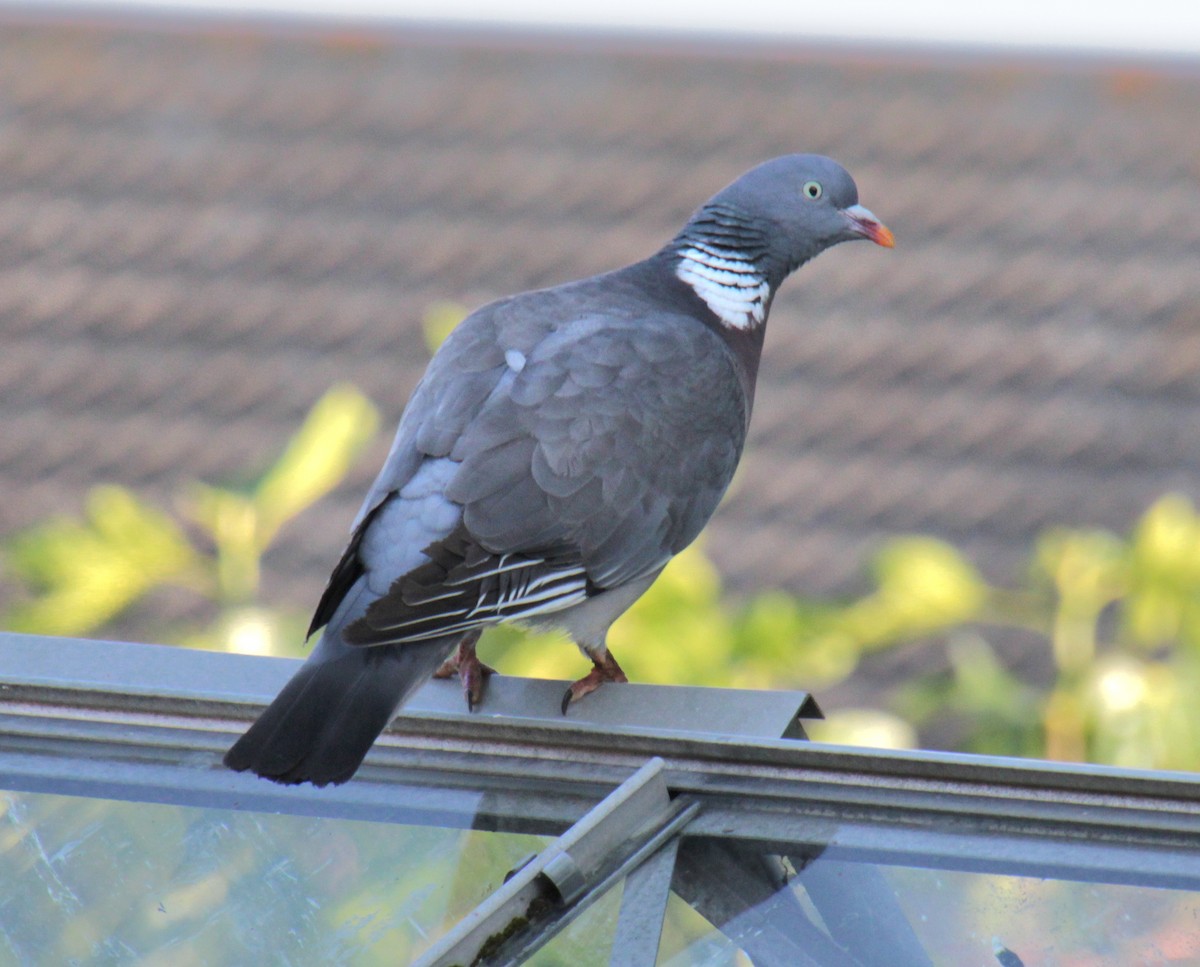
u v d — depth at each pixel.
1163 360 15.98
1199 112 17.70
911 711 10.55
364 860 4.77
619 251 16.59
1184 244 16.75
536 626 7.25
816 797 4.84
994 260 16.56
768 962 4.41
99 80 18.12
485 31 18.39
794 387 15.73
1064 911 4.48
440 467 6.62
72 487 15.43
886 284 16.39
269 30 18.48
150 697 5.33
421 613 5.96
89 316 16.44
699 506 7.47
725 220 8.48
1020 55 18.02
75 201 17.20
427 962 4.17
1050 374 15.87
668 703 5.96
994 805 4.75
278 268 16.72
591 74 18.08
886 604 9.95
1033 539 14.92
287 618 10.87
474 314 7.41
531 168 17.30
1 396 15.97
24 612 10.23
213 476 15.47
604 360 7.20
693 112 17.69
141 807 4.98
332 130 17.73
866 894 4.56
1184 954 4.34
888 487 15.13
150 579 10.28
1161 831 4.65
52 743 5.20
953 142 17.38
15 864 4.80
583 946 4.29
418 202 17.11
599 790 4.98
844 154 17.27
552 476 6.78
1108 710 9.38
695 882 4.60
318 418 10.25
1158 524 9.52
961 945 4.43
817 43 18.16
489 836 4.86
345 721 5.34
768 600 9.62
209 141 17.67
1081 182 17.11
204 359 16.16
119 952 4.56
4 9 18.56
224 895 4.68
